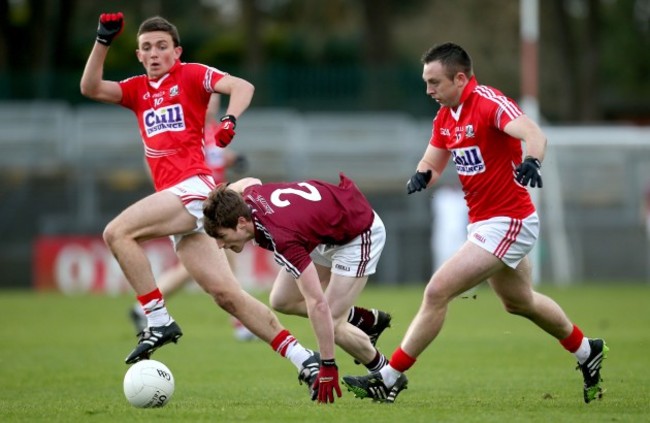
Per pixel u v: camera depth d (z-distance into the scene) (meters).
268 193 25.81
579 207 89.19
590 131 92.44
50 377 34.06
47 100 103.06
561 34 131.75
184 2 148.00
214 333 49.56
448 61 26.20
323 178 93.44
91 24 142.00
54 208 87.69
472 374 34.47
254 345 43.94
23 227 86.69
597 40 130.75
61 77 103.38
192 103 29.44
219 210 24.86
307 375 27.11
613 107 153.25
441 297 26.00
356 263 27.03
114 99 29.97
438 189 89.50
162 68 29.36
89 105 103.50
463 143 26.47
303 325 53.00
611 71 161.38
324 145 94.69
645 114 152.75
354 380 26.45
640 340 44.72
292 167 93.31
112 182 89.88
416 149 94.50
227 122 28.14
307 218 25.50
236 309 28.03
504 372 35.00
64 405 26.92
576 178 89.31
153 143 29.56
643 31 161.12
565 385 31.42
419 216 89.44
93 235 86.56
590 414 24.42
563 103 132.62
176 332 28.75
